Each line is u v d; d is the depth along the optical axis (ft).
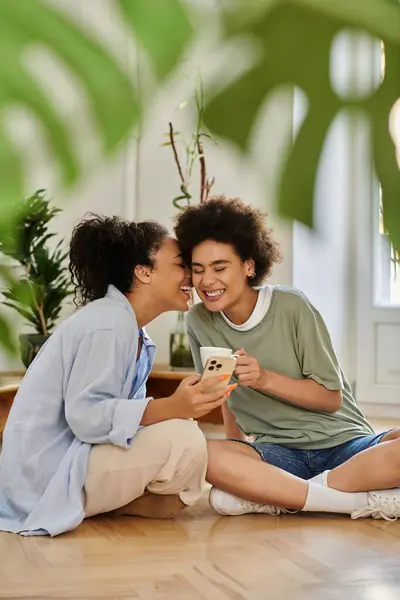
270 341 8.57
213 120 0.89
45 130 0.79
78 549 7.11
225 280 8.01
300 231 0.87
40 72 0.80
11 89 0.79
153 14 0.83
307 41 0.88
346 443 8.70
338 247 16.33
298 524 7.98
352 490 8.16
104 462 7.64
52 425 7.85
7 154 0.78
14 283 1.03
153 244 8.00
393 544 7.29
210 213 7.97
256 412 8.83
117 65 0.82
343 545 7.25
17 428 7.88
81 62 0.81
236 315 8.61
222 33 0.87
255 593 5.91
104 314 7.73
